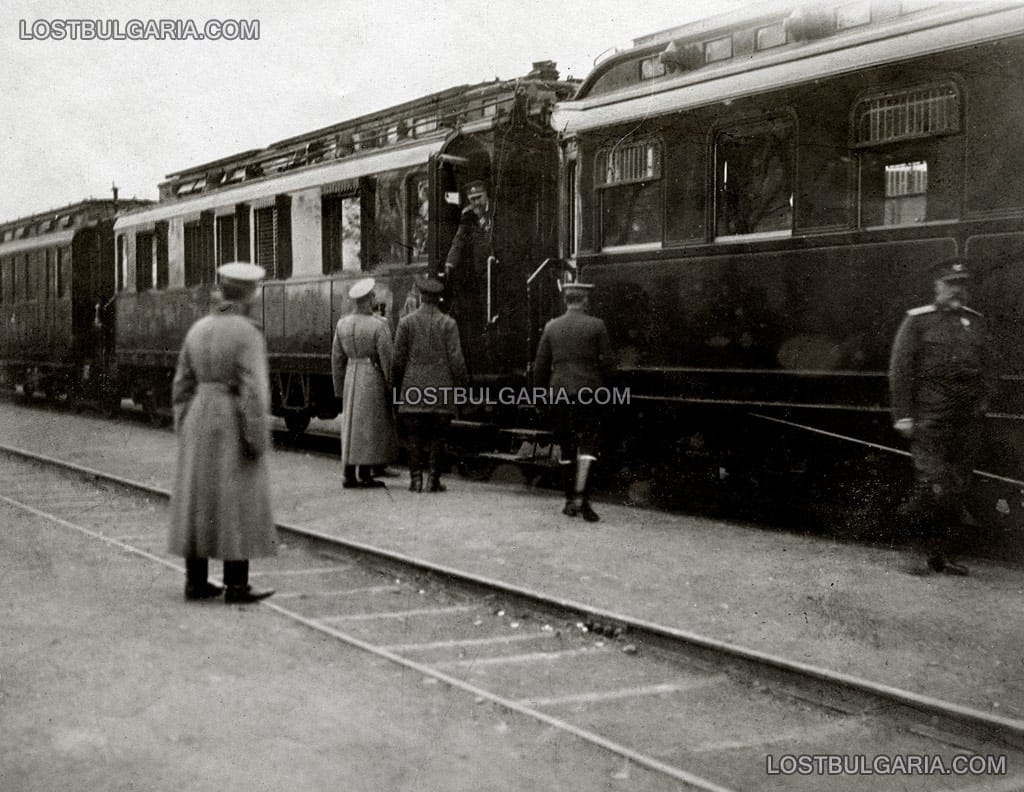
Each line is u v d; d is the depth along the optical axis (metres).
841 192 8.01
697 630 5.88
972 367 7.04
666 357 9.44
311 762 4.15
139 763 4.09
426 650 5.82
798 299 8.33
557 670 5.50
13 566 7.54
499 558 7.71
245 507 6.40
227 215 16.41
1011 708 4.66
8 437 17.12
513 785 4.01
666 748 4.48
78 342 21.98
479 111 12.73
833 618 6.09
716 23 9.33
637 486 10.68
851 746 4.48
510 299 12.09
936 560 7.14
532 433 11.00
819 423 8.27
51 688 4.93
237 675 5.20
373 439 11.08
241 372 6.37
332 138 15.59
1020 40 6.97
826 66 8.05
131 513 9.91
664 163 9.41
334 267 14.05
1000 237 7.08
